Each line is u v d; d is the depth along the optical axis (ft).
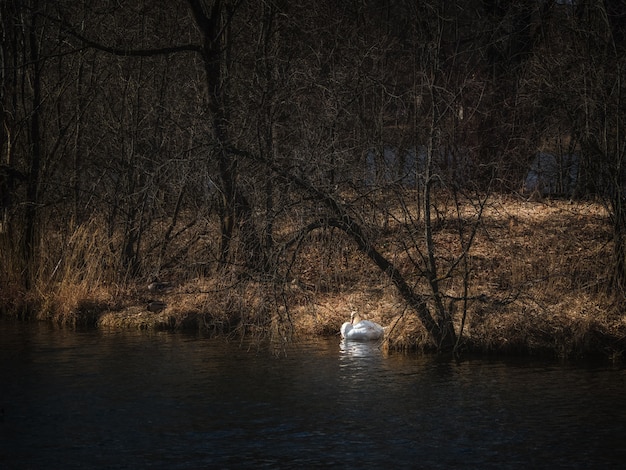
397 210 86.33
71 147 86.43
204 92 77.51
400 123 74.28
